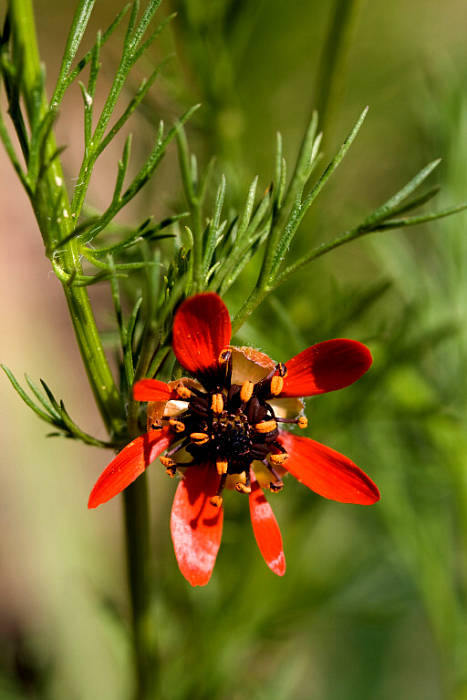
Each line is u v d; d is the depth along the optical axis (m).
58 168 0.16
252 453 0.17
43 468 0.32
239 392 0.17
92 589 0.22
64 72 0.16
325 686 0.31
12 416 0.33
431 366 0.22
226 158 0.22
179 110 0.22
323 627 0.25
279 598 0.23
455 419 0.21
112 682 0.27
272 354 0.21
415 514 0.23
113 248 0.16
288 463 0.17
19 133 0.16
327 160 0.22
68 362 0.37
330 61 0.21
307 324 0.22
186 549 0.17
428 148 0.23
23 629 0.30
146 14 0.16
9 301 0.37
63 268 0.17
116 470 0.16
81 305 0.17
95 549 0.30
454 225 0.22
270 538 0.17
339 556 0.27
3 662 0.26
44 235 0.16
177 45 0.22
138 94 0.16
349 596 0.27
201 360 0.16
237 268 0.17
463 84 0.23
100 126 0.16
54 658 0.26
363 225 0.16
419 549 0.22
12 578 0.30
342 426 0.21
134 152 0.22
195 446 0.17
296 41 0.25
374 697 0.31
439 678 0.32
